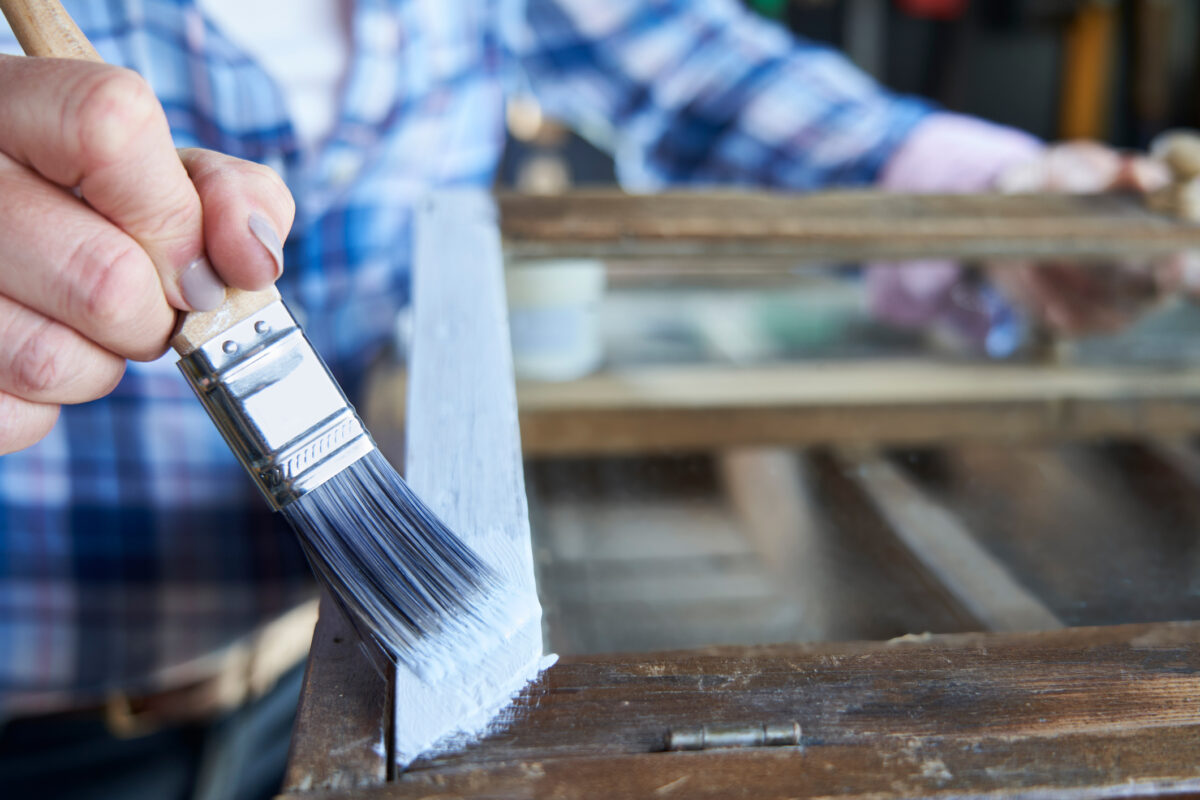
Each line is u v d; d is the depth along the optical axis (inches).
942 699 10.2
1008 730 9.8
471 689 10.2
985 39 108.6
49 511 26.8
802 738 9.7
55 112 9.4
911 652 11.2
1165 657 11.1
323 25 29.9
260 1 29.1
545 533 17.7
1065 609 14.8
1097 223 25.8
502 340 17.2
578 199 26.4
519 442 14.5
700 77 38.9
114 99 9.4
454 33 33.4
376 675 10.7
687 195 27.3
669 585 17.0
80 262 9.9
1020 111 111.3
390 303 33.2
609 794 8.9
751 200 27.0
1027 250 25.4
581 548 18.9
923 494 21.8
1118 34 104.7
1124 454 23.2
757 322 28.7
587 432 23.6
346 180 30.3
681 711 10.1
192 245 10.5
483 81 35.8
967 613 14.9
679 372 27.0
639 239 24.1
